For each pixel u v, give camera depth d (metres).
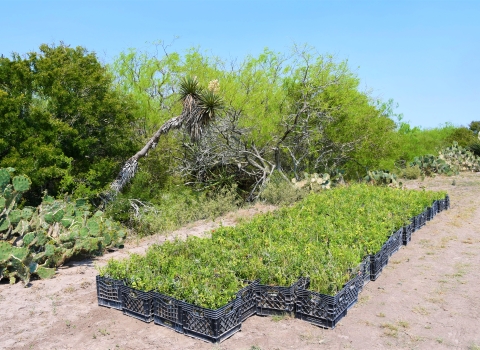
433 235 8.93
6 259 6.37
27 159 11.23
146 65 18.42
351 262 5.66
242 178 18.67
